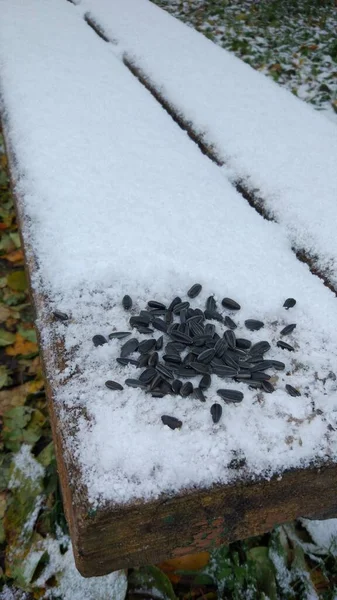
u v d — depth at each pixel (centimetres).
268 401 23
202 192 39
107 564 22
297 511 24
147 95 56
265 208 40
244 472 21
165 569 35
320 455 22
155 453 21
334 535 36
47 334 27
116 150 43
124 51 70
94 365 25
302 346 27
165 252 32
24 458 41
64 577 34
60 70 59
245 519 23
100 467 20
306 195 40
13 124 47
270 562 35
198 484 20
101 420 22
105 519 20
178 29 79
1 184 72
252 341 27
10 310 55
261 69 90
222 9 115
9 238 64
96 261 31
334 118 76
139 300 29
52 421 25
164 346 26
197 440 21
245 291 30
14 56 61
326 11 119
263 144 47
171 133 48
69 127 46
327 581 34
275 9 117
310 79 87
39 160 41
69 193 37
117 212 35
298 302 30
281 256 34
